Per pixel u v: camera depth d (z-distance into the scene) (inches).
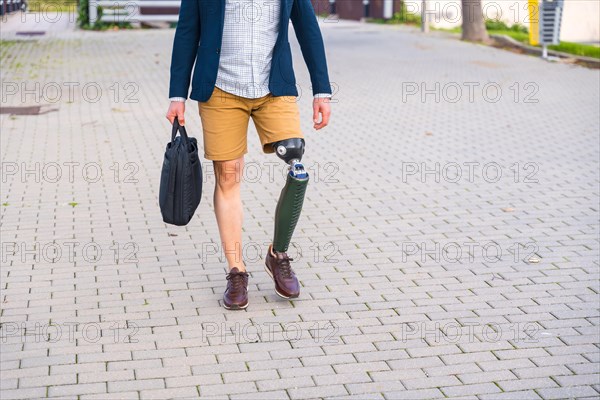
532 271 290.7
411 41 1053.2
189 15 243.8
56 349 229.1
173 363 221.8
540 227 340.8
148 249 312.0
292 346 232.4
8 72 776.3
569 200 380.5
